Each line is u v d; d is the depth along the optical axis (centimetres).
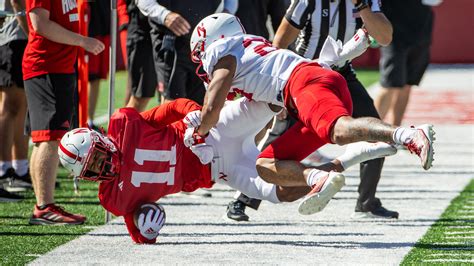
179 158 2277
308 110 2038
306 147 2191
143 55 3441
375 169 2727
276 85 2141
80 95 2766
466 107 6562
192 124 2177
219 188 3366
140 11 3244
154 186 2255
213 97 2134
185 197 3141
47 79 2580
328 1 2564
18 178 3297
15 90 3212
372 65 9500
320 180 2048
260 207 2944
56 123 2581
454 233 2497
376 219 2730
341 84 2094
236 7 3058
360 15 2403
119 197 2238
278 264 2084
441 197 3150
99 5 4303
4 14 2916
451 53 9706
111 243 2327
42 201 2612
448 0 9619
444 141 4781
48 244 2308
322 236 2452
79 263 2081
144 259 2128
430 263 2095
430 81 8419
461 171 3778
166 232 2495
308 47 2589
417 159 4122
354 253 2219
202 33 2228
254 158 2322
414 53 3953
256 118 2245
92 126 4478
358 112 2595
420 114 6147
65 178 3556
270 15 3309
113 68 2605
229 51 2178
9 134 3244
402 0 3850
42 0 2534
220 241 2370
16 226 2573
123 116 2245
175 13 2894
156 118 2253
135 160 2228
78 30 2650
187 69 3014
